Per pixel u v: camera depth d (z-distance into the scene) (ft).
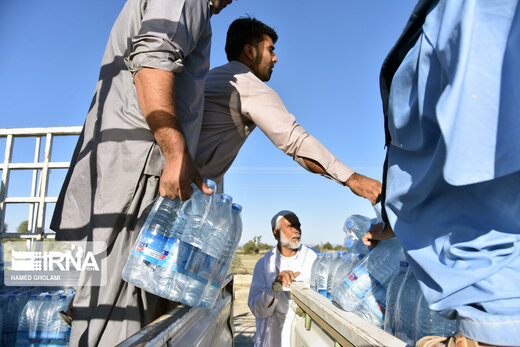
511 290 2.38
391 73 4.00
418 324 3.89
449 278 2.64
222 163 7.68
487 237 2.66
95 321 4.98
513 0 2.33
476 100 2.40
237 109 7.19
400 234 3.31
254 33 8.21
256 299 12.15
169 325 3.82
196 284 4.96
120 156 5.25
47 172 10.73
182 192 4.80
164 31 5.16
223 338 8.46
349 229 7.02
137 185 5.24
